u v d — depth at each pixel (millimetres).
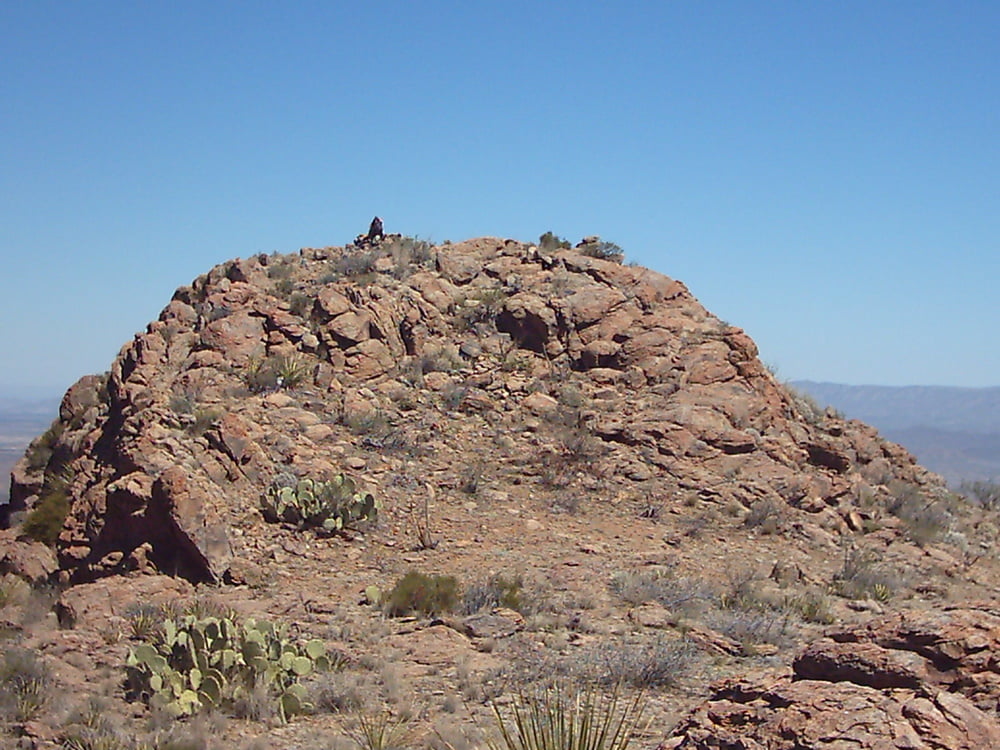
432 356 27625
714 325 29859
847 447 29141
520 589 17297
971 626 7523
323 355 26844
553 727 8500
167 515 18578
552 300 29094
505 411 26094
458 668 13250
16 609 17422
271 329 27391
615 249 33031
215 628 12742
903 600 19656
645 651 13820
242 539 19266
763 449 25844
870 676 7305
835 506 25453
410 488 22703
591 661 13672
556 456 24562
